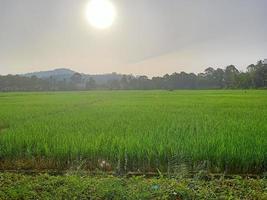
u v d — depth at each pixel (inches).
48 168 431.5
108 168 419.8
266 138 485.4
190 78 5733.3
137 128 618.8
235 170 404.8
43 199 285.7
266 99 1755.7
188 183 318.7
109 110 1131.3
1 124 778.8
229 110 1067.3
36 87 5585.6
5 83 5423.2
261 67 4426.7
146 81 5890.8
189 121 746.8
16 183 324.5
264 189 309.4
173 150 422.3
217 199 284.0
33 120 812.6
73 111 1109.7
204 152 413.4
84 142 469.7
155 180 327.6
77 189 301.7
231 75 5241.1
